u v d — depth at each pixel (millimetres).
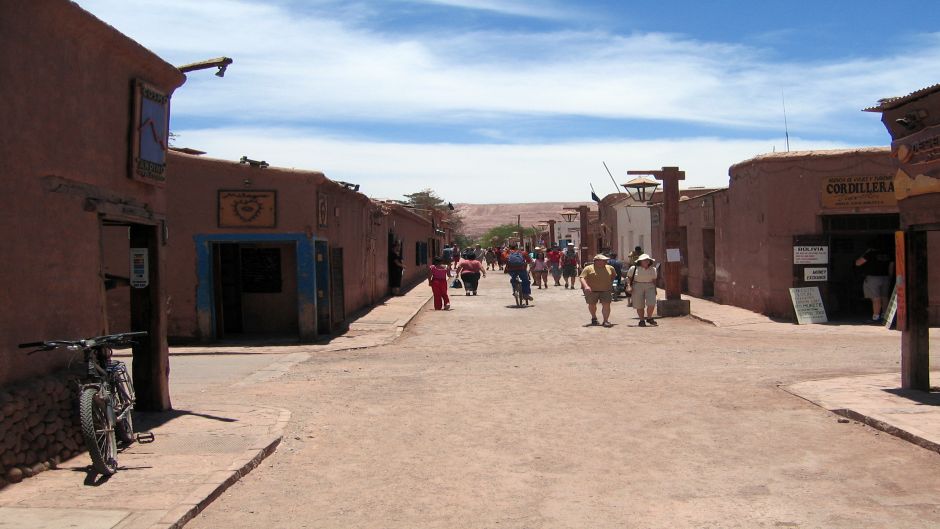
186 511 5418
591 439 7871
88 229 7273
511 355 14695
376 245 27047
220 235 16969
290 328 18734
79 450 6910
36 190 6449
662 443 7641
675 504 5777
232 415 8953
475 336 18094
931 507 5531
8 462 5949
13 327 6172
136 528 5023
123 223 8531
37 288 6473
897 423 7672
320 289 17922
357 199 22781
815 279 18422
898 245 9719
